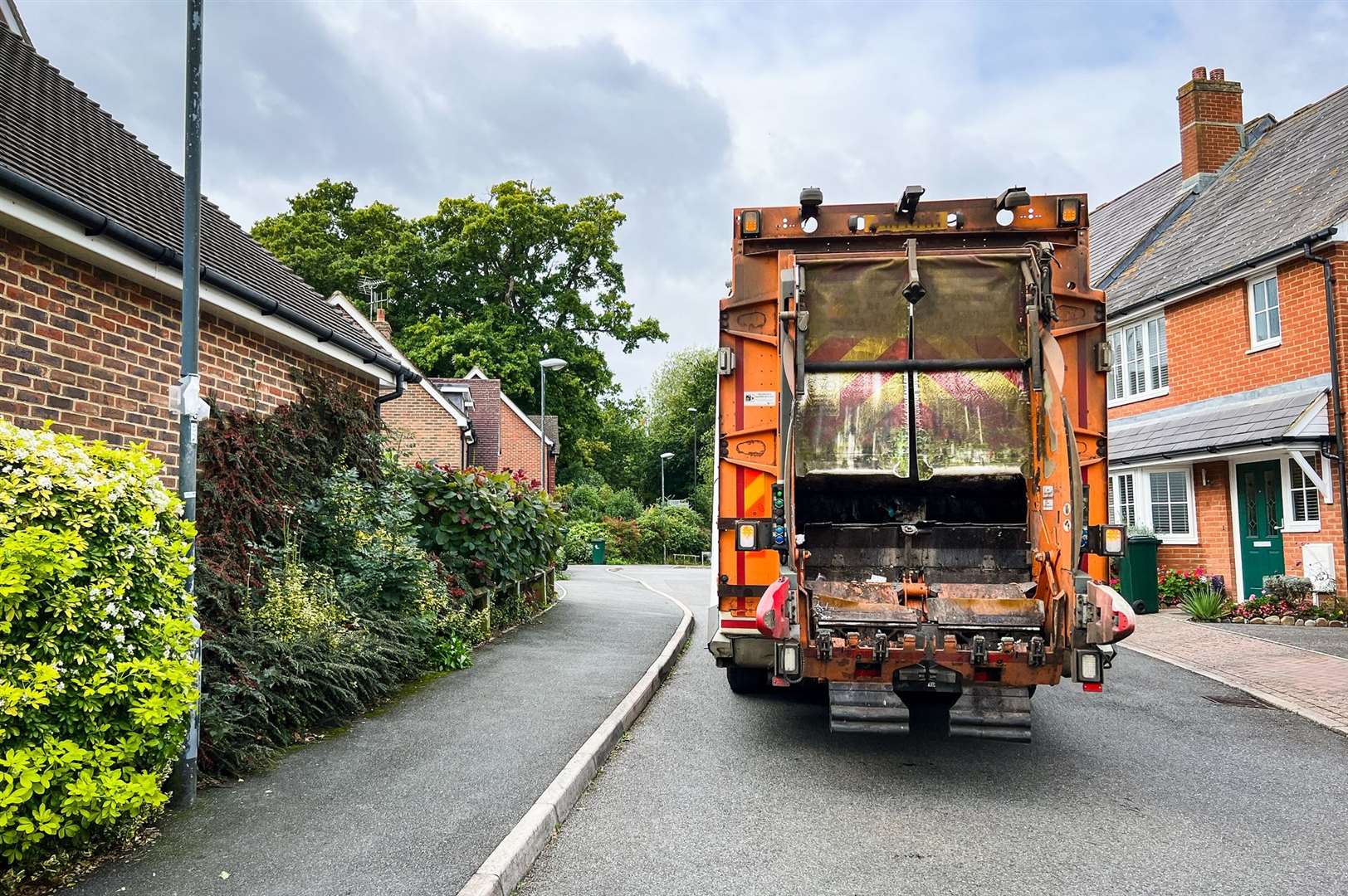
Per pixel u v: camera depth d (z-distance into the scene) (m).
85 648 3.80
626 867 4.19
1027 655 4.95
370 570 8.23
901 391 6.01
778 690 8.10
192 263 4.80
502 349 40.16
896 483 6.22
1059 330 6.04
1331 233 12.55
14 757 3.50
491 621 10.72
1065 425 5.22
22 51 9.09
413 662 7.97
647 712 7.37
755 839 4.54
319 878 3.80
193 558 4.62
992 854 4.34
